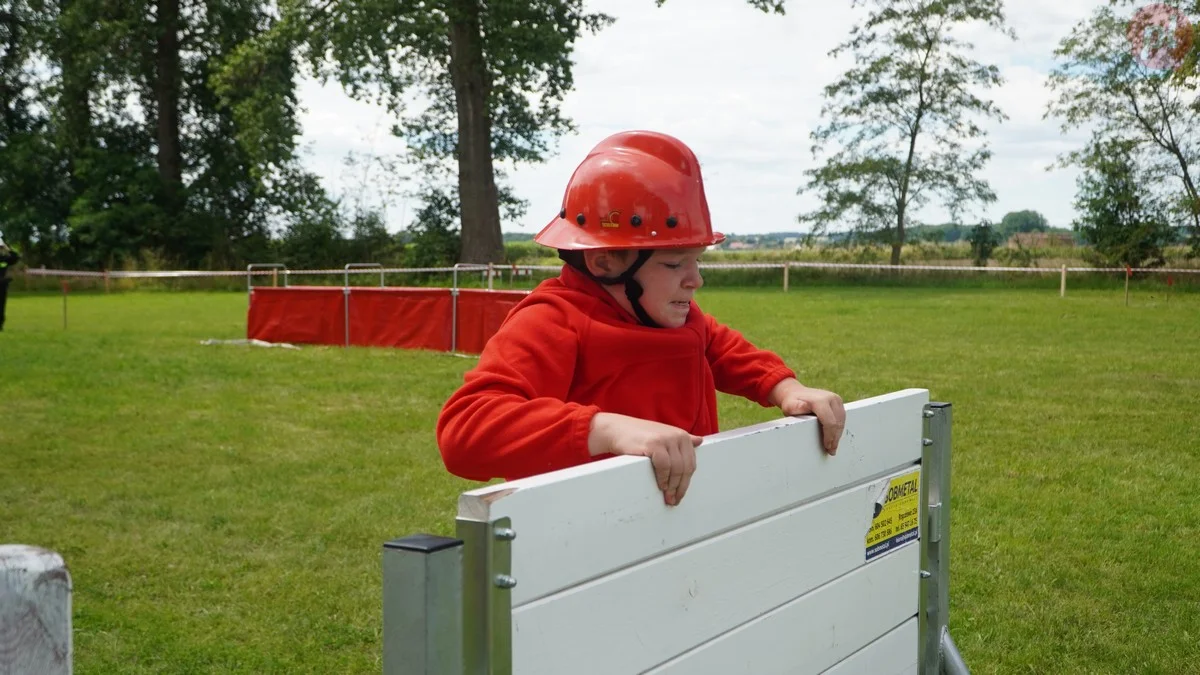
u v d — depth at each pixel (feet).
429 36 99.25
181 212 129.39
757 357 6.88
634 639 4.54
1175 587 14.03
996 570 14.60
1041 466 20.90
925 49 123.24
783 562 5.65
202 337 51.98
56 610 2.97
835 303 73.61
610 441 4.76
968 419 26.07
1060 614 13.00
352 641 11.94
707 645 5.05
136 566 14.51
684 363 6.12
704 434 6.39
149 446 23.25
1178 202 104.58
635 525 4.48
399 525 16.70
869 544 6.64
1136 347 42.98
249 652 11.53
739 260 133.18
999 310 65.57
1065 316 60.03
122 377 35.22
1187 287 94.53
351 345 47.01
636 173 5.91
